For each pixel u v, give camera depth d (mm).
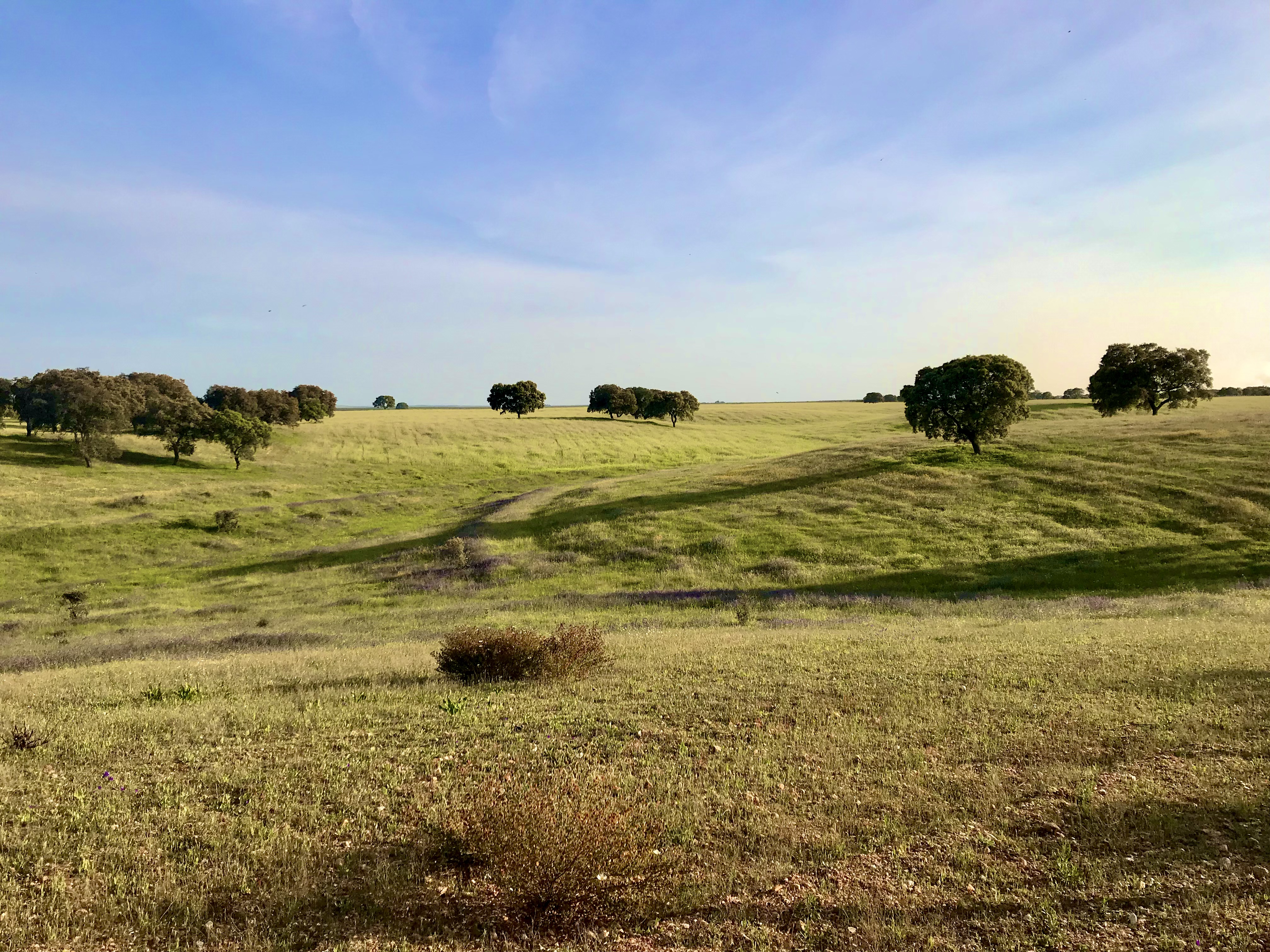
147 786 8281
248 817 7363
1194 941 4742
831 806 7367
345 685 13586
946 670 12766
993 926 5133
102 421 80312
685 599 27891
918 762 8414
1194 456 45125
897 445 61656
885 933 5094
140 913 5688
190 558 46938
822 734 9547
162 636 24438
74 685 14242
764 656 14891
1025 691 11141
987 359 50750
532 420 131375
